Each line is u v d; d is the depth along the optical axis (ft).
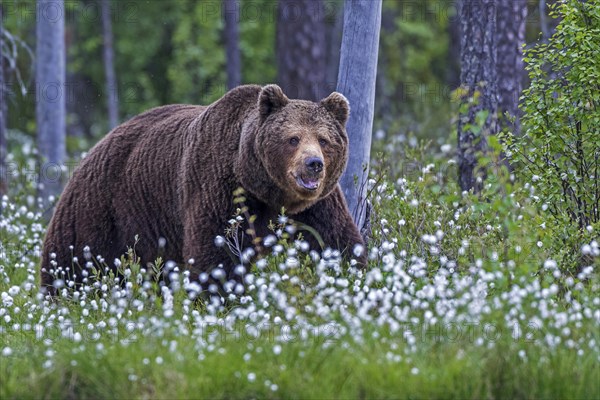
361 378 28.40
